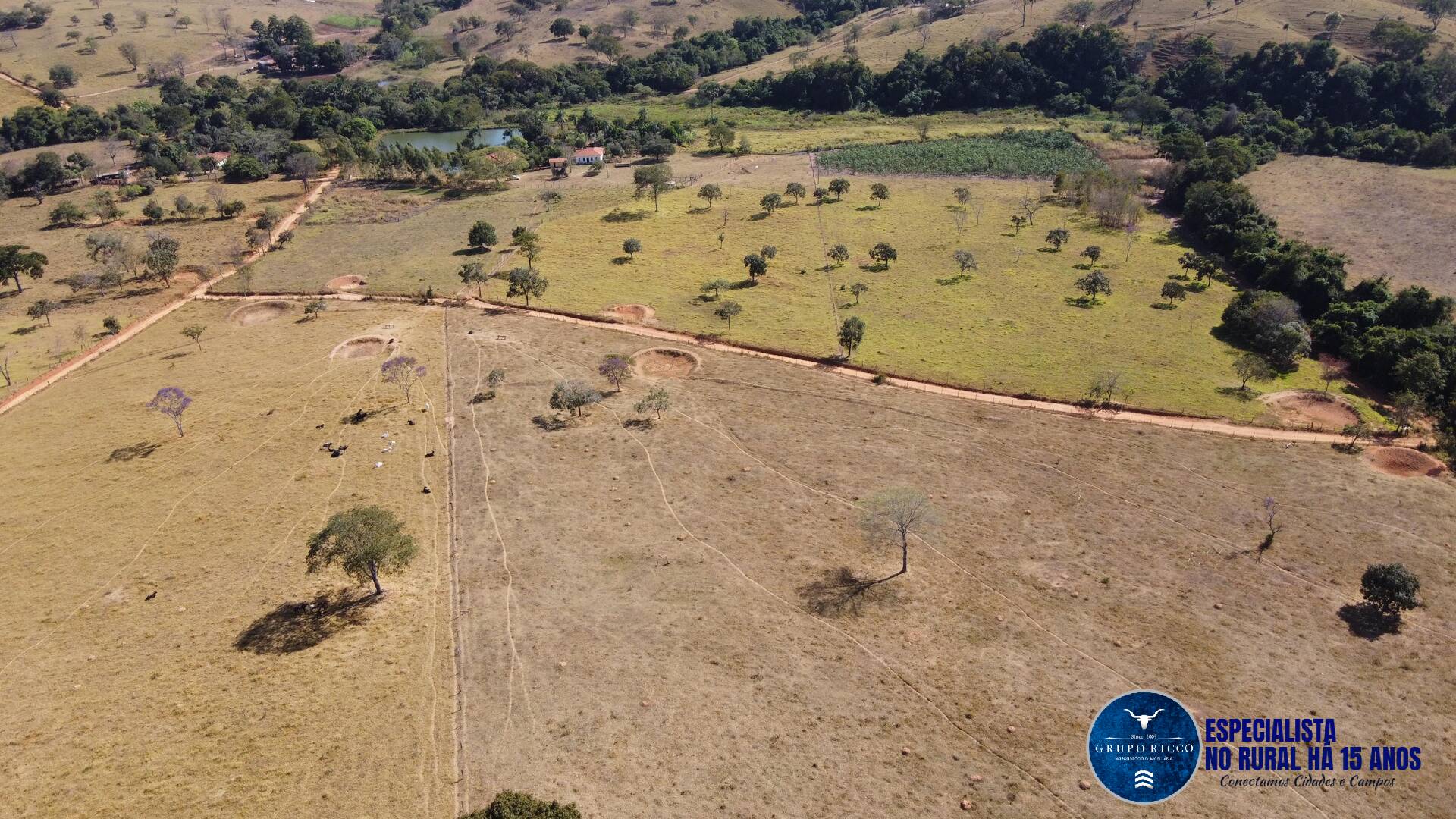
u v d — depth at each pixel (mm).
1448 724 48250
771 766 45781
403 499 71562
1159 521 66812
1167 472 73375
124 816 43312
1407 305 97500
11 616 59062
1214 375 91438
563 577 61531
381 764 46219
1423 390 83750
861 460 76000
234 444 80062
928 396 87812
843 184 160875
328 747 47281
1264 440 78188
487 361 97062
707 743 47219
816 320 107625
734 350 99438
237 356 98875
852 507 69188
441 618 57812
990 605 58031
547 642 55125
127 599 60438
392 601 59375
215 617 58281
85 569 63812
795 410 85438
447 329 105875
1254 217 134500
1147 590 59375
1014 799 43875
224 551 65375
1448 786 44594
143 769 46156
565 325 106688
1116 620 56500
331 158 192250
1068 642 54594
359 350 100375
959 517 67562
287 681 52094
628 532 66562
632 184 175375
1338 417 83375
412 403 87312
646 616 57312
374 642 55312
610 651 54219
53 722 49719
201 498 72188
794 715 49094
